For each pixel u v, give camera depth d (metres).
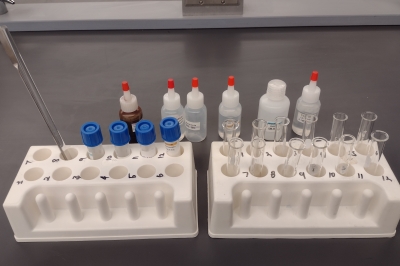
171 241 0.62
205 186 0.72
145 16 1.35
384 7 1.39
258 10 1.38
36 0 1.61
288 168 0.65
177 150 0.67
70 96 1.01
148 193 0.63
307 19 1.34
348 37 1.31
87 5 1.44
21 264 0.58
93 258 0.59
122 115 0.76
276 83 0.79
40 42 1.29
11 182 0.73
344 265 0.57
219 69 1.13
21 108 0.96
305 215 0.61
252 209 0.64
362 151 0.68
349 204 0.64
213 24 1.35
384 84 1.05
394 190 0.58
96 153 0.67
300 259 0.58
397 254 0.59
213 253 0.60
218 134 0.87
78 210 0.61
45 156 0.71
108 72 1.12
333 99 0.98
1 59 1.18
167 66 1.15
